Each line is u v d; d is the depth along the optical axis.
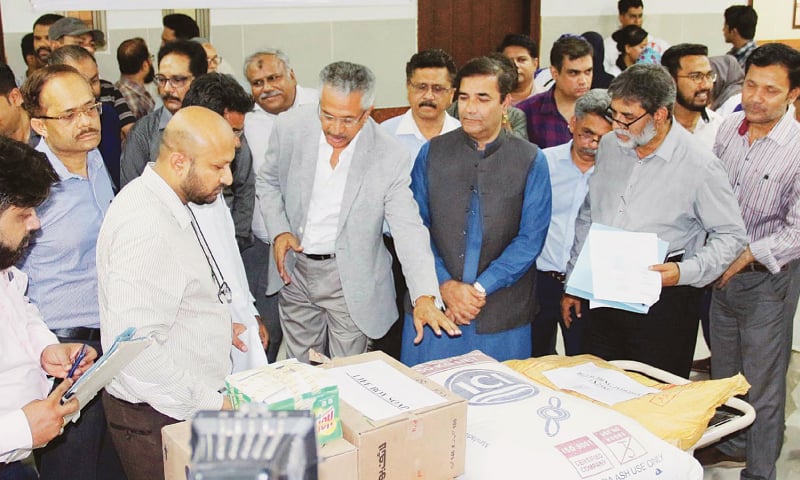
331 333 2.66
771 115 2.43
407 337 2.63
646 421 1.74
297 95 3.57
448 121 3.21
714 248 2.28
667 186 2.34
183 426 1.35
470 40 5.59
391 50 5.21
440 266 2.52
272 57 3.31
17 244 1.52
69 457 2.19
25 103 2.10
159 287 1.63
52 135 2.09
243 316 2.21
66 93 2.07
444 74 3.03
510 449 1.56
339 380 1.52
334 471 1.25
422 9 5.31
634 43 5.14
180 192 1.72
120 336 1.47
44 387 1.77
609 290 2.16
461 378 1.84
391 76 5.26
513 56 4.40
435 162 2.51
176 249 1.68
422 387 1.50
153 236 1.63
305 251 2.54
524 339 2.59
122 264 1.61
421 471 1.39
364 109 2.31
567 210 2.87
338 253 2.47
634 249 2.22
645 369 2.10
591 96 2.71
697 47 3.20
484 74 2.34
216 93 2.44
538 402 1.73
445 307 2.46
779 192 2.50
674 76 3.22
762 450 2.70
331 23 4.95
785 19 6.46
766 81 2.38
